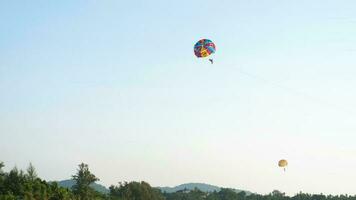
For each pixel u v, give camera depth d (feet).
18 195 453.99
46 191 486.79
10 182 468.75
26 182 478.59
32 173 507.30
